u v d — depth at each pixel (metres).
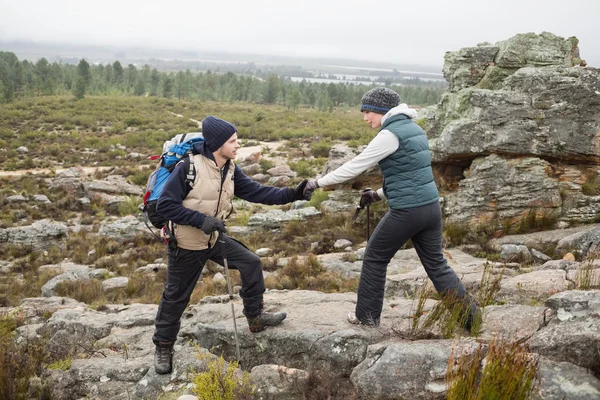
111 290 10.41
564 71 9.92
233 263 4.29
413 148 3.74
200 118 64.88
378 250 4.08
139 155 38.25
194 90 121.38
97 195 23.92
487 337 3.87
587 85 9.59
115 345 5.24
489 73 11.34
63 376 4.54
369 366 3.70
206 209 3.93
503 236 9.91
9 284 12.11
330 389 3.84
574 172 10.01
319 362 4.17
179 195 3.83
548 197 9.87
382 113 3.84
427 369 3.46
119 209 22.58
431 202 3.87
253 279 4.30
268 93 118.19
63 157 37.59
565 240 8.57
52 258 14.98
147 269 12.20
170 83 105.75
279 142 44.69
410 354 3.55
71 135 47.25
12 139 44.25
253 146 41.72
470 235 9.98
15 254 15.58
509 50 11.09
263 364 4.40
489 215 10.19
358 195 13.58
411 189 3.80
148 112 67.12
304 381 3.86
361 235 12.23
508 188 10.08
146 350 5.00
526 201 9.97
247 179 4.34
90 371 4.51
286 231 13.79
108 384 4.38
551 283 5.21
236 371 4.13
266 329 4.48
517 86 10.27
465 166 11.38
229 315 5.39
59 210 22.41
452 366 3.33
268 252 12.05
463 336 3.99
